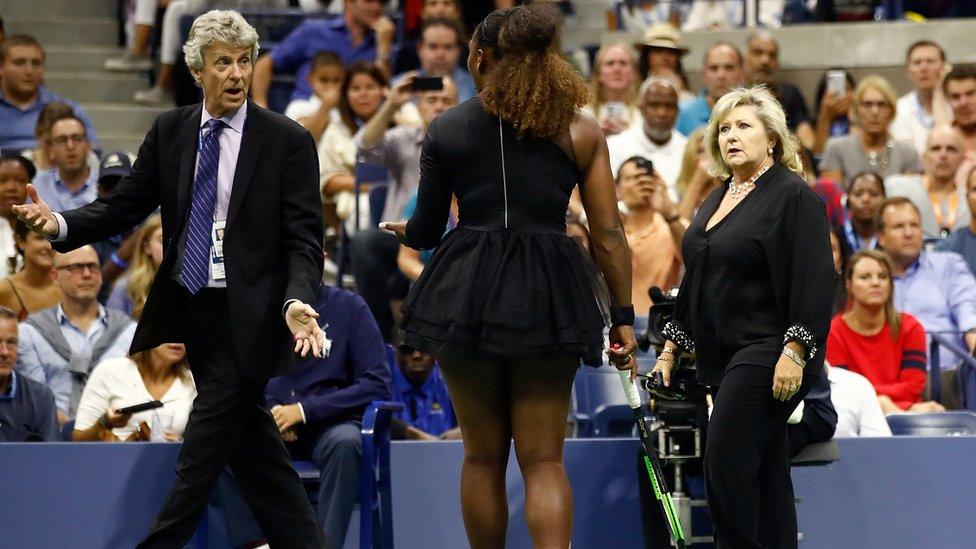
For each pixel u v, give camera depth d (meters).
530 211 15.35
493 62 15.77
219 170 17.09
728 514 17.88
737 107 18.73
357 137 30.22
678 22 45.22
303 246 16.91
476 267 15.18
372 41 37.62
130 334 24.69
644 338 20.19
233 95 16.91
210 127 17.11
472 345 15.04
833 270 18.00
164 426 21.69
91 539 19.20
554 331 15.04
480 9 39.38
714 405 18.12
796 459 19.48
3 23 40.97
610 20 45.81
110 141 38.75
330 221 31.59
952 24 44.19
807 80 44.84
